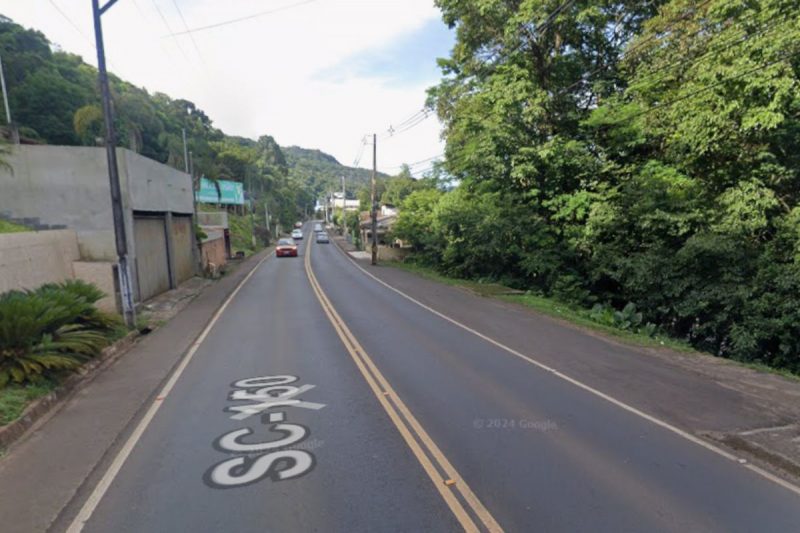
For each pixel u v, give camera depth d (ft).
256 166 308.40
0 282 32.71
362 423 19.67
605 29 69.05
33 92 121.80
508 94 62.44
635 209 53.31
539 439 18.13
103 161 48.01
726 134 44.47
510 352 31.91
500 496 14.12
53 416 20.99
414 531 12.46
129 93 157.17
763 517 13.14
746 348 39.81
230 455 16.94
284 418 20.30
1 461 16.72
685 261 45.65
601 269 57.00
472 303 54.65
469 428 19.15
